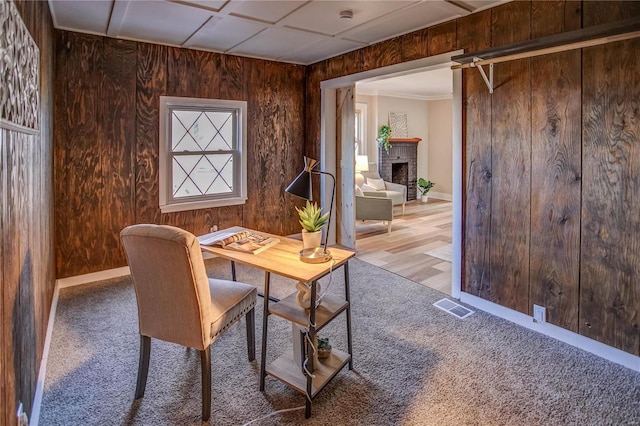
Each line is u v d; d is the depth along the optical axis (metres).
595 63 2.27
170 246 1.67
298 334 1.99
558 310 2.57
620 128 2.19
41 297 2.30
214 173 4.44
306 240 2.14
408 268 4.14
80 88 3.48
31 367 1.85
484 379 2.13
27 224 1.84
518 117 2.69
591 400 1.96
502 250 2.88
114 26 3.31
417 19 3.16
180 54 4.02
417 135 9.20
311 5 2.89
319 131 4.89
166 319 1.82
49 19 2.92
